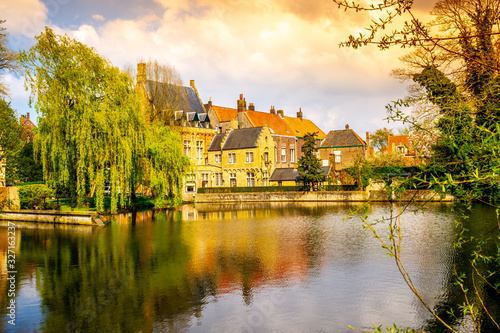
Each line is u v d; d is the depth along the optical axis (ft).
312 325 33.27
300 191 190.49
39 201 108.17
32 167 172.45
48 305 38.14
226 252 61.00
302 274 48.03
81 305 38.27
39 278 46.78
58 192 112.27
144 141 115.85
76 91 96.17
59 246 66.13
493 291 39.93
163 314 35.88
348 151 250.37
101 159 100.07
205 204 180.86
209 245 67.00
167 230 85.66
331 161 229.86
